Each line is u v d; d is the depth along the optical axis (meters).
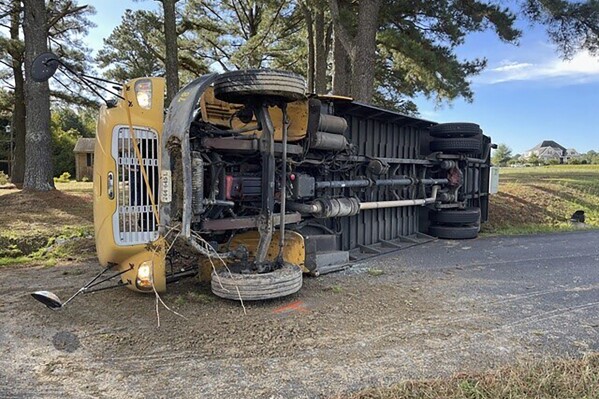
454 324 4.29
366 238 8.43
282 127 5.20
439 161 9.79
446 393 2.89
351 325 4.24
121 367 3.40
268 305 4.80
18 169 21.56
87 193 13.26
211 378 3.22
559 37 12.16
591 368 3.23
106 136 4.65
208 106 5.29
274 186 5.19
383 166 7.89
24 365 3.45
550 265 7.04
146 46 19.84
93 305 4.80
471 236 9.88
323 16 17.36
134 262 4.79
